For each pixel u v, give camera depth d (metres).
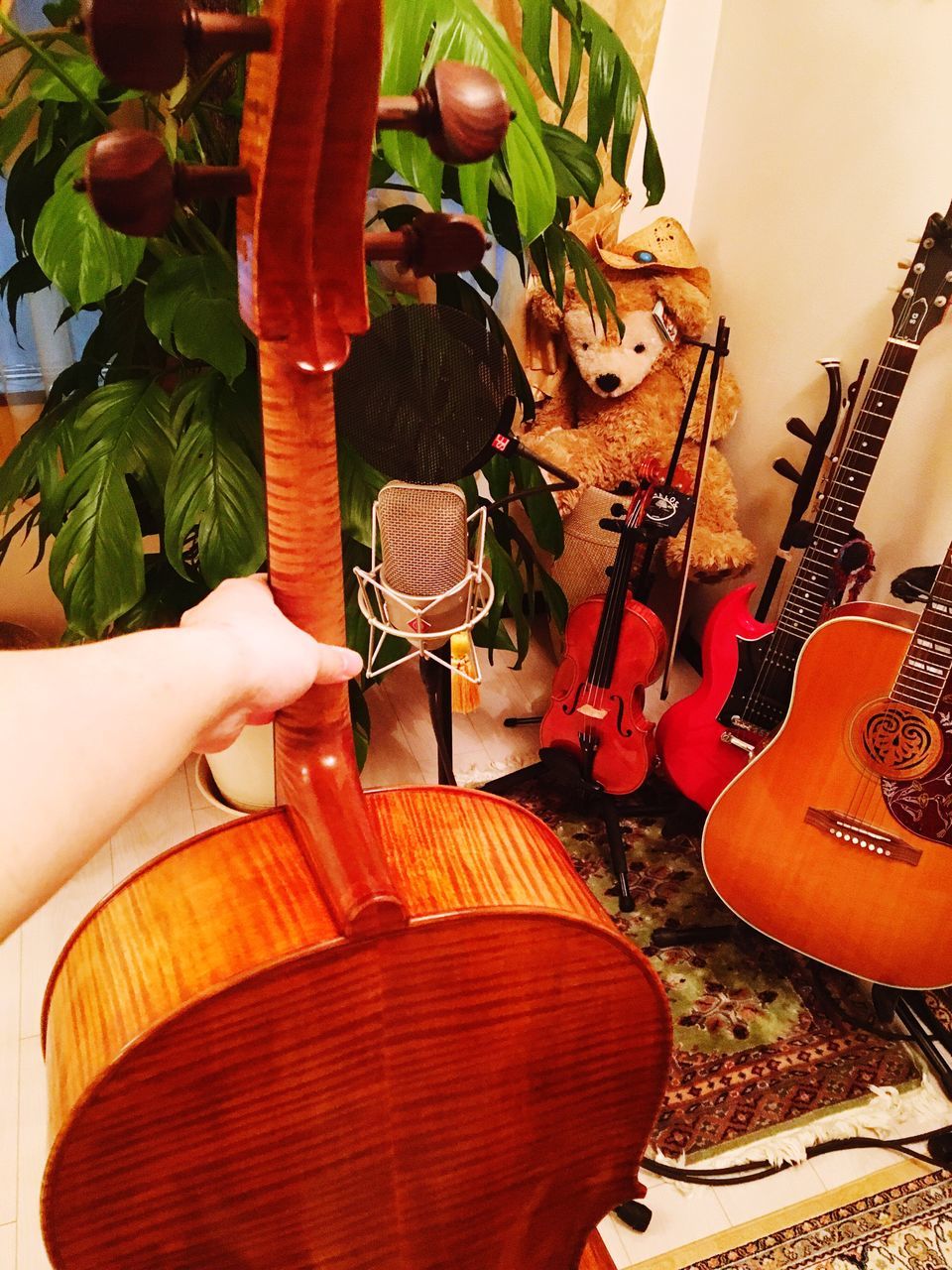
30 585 2.04
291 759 0.69
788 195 1.78
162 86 0.40
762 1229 1.23
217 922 0.65
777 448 1.94
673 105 1.95
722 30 1.87
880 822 1.33
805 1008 1.52
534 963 0.71
